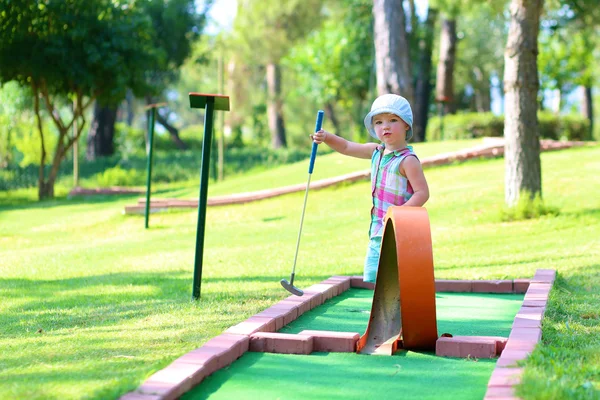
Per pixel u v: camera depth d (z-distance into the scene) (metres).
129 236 12.30
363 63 31.31
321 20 35.72
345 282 6.69
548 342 4.30
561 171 15.05
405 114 4.64
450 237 10.52
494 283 6.64
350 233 11.45
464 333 4.79
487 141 18.61
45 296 6.59
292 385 3.59
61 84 20.61
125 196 20.20
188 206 14.80
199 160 27.30
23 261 9.48
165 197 17.56
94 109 30.89
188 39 31.45
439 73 27.02
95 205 17.53
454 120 24.30
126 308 5.75
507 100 11.71
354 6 31.02
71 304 6.09
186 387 3.40
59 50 19.20
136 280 7.44
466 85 45.75
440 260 8.77
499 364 3.57
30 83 20.45
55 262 9.31
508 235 10.35
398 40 19.16
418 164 4.61
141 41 21.16
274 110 39.06
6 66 19.47
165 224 13.59
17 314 5.68
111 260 9.45
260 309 5.51
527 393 3.03
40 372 3.69
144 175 25.09
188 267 8.41
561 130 24.88
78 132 21.22
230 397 3.38
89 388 3.32
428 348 4.33
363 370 3.88
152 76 32.31
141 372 3.52
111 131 31.28
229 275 7.65
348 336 4.31
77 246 11.28
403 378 3.71
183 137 39.47
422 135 28.56
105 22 20.02
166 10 30.19
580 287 6.52
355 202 14.22
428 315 4.20
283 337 4.26
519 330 4.31
